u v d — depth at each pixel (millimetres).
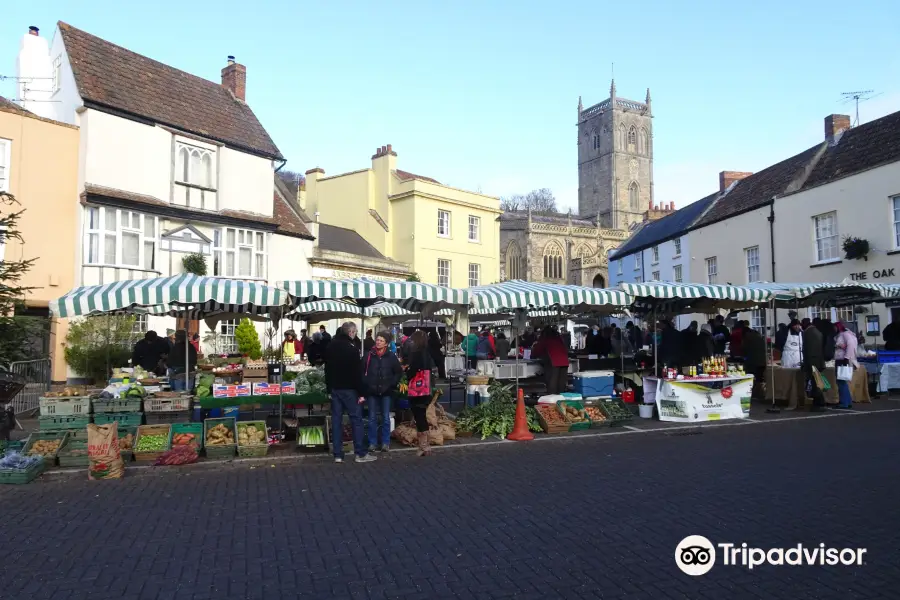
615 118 89438
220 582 4512
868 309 18734
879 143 20047
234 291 9703
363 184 33938
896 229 18234
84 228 17641
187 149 20609
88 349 16609
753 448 9070
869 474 7301
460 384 17594
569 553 4988
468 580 4496
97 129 18031
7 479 7520
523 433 10188
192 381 11719
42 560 4961
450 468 8227
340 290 10312
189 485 7465
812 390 12961
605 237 66188
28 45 19984
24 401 13172
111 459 7809
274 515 6152
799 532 5375
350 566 4785
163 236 19641
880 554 4852
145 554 5082
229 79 24469
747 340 14773
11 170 16656
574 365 13750
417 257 32031
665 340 13102
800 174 22812
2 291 10641
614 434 10539
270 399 9820
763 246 23953
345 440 9508
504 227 64375
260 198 22984
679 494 6641
